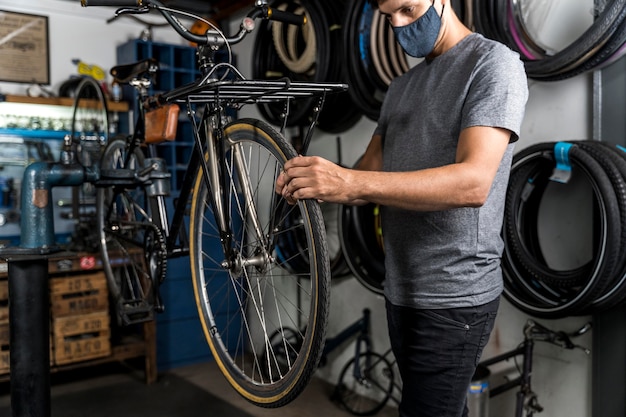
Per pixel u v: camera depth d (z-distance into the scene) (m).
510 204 2.46
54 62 4.25
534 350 2.69
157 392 3.76
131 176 2.25
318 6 3.40
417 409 1.59
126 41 4.54
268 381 1.83
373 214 3.24
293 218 3.71
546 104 2.62
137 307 2.57
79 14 4.32
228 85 1.36
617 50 2.15
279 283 4.11
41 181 2.02
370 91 3.21
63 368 3.61
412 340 1.62
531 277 2.48
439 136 1.56
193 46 4.43
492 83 1.42
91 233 3.90
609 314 2.33
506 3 2.45
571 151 2.23
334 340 3.58
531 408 2.50
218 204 1.65
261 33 4.02
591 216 2.46
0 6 4.03
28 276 1.99
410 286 1.62
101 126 4.18
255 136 1.58
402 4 1.52
